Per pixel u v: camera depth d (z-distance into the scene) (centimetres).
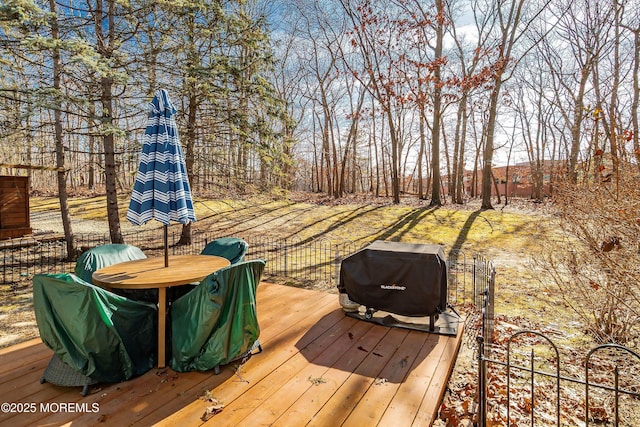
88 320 246
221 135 868
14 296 541
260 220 1348
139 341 285
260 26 862
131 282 277
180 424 217
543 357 370
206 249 454
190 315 282
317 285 639
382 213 1429
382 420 222
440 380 272
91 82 662
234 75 784
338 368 291
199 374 279
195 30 778
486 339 284
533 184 2275
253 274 294
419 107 1479
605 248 336
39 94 525
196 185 893
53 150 743
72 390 255
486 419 253
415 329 373
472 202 2028
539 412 277
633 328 423
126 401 242
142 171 310
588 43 1449
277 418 223
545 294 568
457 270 735
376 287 382
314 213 1482
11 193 927
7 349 323
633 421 267
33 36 527
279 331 370
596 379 328
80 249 781
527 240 978
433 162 1590
